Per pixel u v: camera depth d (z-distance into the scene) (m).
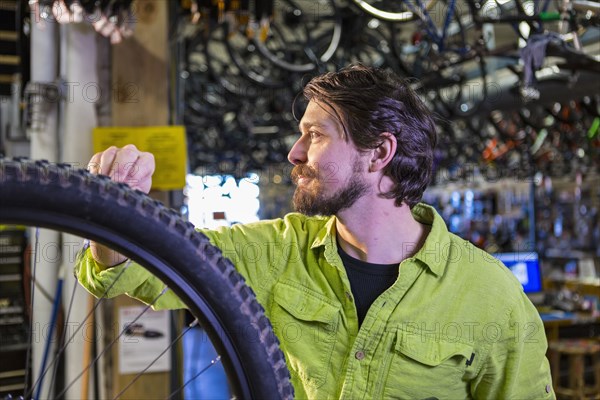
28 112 2.55
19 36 2.61
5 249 2.90
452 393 1.15
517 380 1.19
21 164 0.66
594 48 3.49
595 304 5.34
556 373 5.21
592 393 5.33
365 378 1.11
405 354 1.10
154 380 2.42
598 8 2.62
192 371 5.18
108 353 2.39
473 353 1.14
